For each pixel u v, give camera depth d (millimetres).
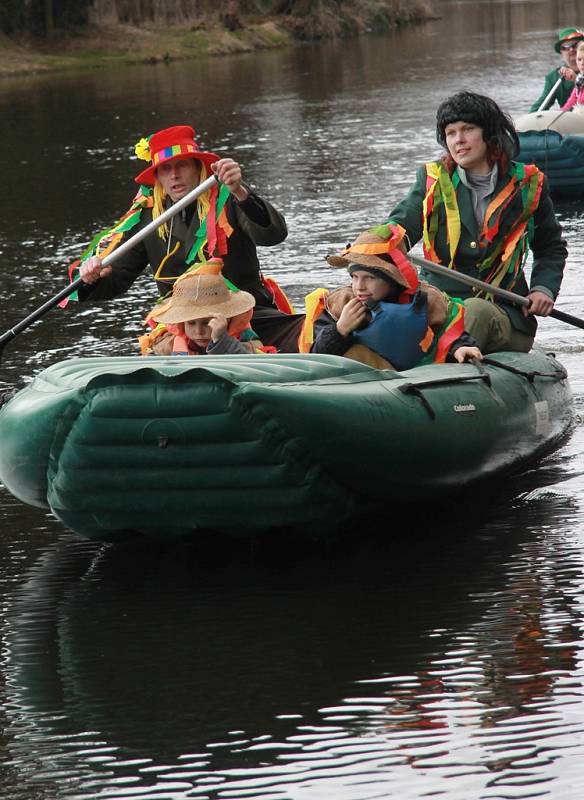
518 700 9805
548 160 34688
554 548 12812
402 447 12945
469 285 16344
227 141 50000
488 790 8664
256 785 8875
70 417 12398
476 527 13594
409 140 47219
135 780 9023
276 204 34938
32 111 66438
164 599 12148
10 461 13141
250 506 12734
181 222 16016
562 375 16547
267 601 11953
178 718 9828
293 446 12336
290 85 76562
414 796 8625
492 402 14352
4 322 23703
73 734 9680
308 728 9578
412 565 12625
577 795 8555
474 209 16188
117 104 68250
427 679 10211
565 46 38844
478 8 174125
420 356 14391
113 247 16344
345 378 12922
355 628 11211
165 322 14078
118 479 12633
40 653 11086
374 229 14281
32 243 31328
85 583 12664
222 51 114500
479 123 15789
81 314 24156
